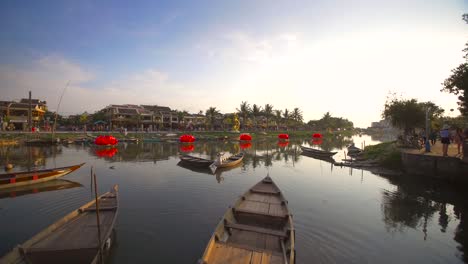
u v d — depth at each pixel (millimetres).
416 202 14766
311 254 8891
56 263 7305
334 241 9898
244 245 7625
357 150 39531
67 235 8438
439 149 24266
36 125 65125
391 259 8664
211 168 23719
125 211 13062
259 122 113812
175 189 17531
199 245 9547
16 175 17828
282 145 58375
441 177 18703
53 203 14508
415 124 34844
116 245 9461
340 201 14977
